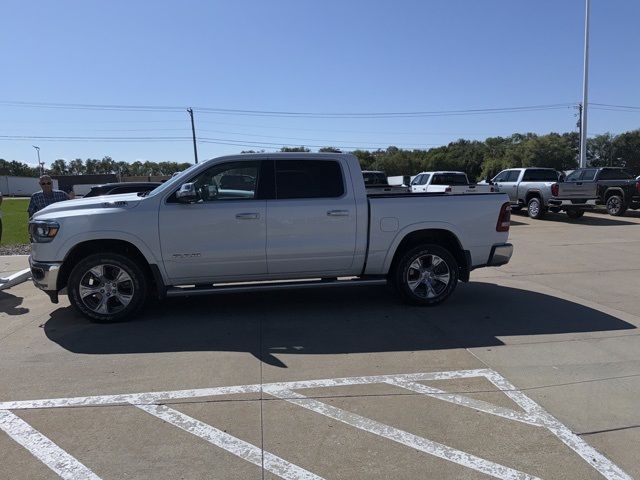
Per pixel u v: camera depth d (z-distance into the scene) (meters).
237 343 5.21
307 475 2.96
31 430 3.48
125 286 5.91
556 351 4.96
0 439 3.37
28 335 5.52
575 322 5.94
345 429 3.48
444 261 6.52
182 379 4.30
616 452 3.19
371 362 4.69
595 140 96.75
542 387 4.14
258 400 3.91
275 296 7.23
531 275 8.84
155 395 4.00
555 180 20.05
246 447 3.25
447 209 6.43
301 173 6.16
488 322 5.94
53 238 5.69
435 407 3.80
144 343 5.22
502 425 3.53
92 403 3.87
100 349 5.05
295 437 3.37
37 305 6.86
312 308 6.57
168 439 3.35
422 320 6.02
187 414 3.69
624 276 8.70
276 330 5.64
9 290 7.89
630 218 19.06
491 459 3.12
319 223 6.11
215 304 6.78
